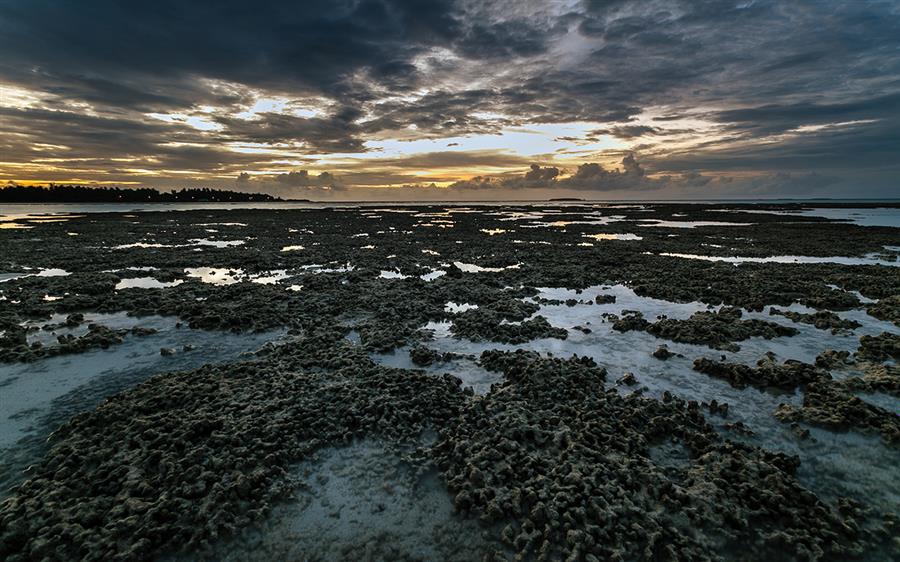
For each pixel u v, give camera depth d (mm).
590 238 38812
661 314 15320
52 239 34594
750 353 11758
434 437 7859
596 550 5480
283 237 39156
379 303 15930
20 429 8055
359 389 9148
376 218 67625
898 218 65062
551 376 9766
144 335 12820
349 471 6961
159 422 7836
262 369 10195
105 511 6012
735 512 5992
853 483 6758
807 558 5418
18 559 5309
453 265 23594
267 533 5797
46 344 12062
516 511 6047
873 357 11102
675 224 55625
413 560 5445
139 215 68500
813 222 57250
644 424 8188
